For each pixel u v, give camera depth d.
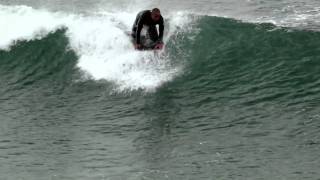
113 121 44.97
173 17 58.25
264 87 47.97
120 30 56.38
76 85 51.53
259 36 54.72
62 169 37.75
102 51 54.59
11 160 39.56
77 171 37.34
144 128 43.34
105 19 59.91
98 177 36.31
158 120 44.44
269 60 51.62
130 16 61.19
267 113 43.81
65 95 50.28
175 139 41.19
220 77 50.03
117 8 67.00
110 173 36.78
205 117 44.16
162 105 46.66
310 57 51.09
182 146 40.03
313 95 45.81
